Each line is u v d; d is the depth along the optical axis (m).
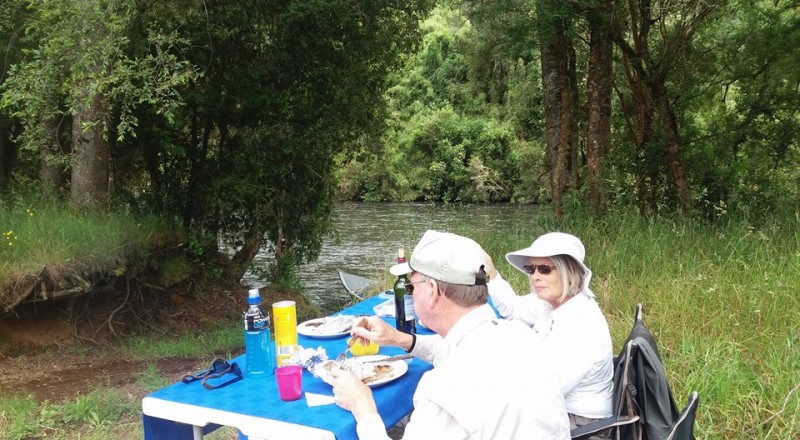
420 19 10.86
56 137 7.89
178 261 8.56
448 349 1.76
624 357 2.27
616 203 8.91
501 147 34.06
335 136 10.51
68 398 5.20
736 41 10.84
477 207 28.42
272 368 2.53
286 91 10.07
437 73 39.12
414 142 35.38
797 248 5.55
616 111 12.18
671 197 10.34
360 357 2.62
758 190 10.10
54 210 7.54
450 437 1.61
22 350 6.34
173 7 8.24
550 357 2.42
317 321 3.25
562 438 1.64
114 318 7.37
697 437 3.16
